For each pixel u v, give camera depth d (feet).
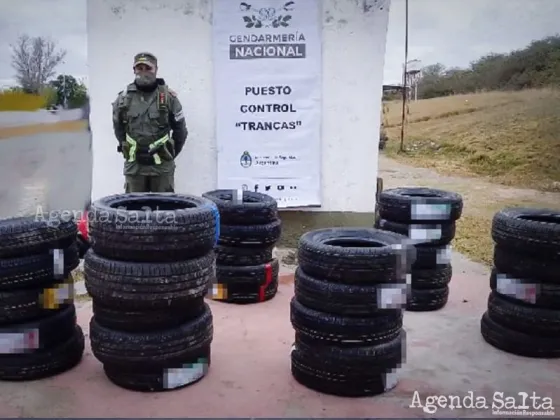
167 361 11.45
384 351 11.44
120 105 18.45
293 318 12.03
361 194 20.45
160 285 11.12
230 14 19.48
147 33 19.69
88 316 15.52
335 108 19.94
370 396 11.53
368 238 12.77
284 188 20.31
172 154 18.94
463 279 19.56
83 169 23.16
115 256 11.30
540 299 13.44
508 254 13.92
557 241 13.15
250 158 20.18
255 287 16.76
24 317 11.90
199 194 20.53
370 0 19.29
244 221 16.49
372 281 11.31
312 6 19.38
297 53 19.60
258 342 14.12
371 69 19.74
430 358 13.46
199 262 11.60
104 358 11.56
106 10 19.56
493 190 24.12
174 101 18.58
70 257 12.58
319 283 11.48
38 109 26.05
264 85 19.79
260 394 11.54
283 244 20.83
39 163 25.17
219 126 20.04
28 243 11.74
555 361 13.46
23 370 11.93
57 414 10.64
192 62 19.83
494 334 14.12
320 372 11.54
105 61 19.86
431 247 16.51
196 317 12.04
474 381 12.31
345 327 11.28
